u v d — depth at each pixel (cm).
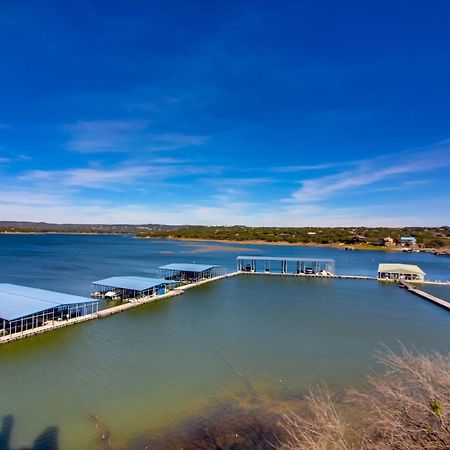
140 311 4812
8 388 2562
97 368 2939
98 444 1950
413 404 815
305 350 3522
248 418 2234
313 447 860
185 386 2658
